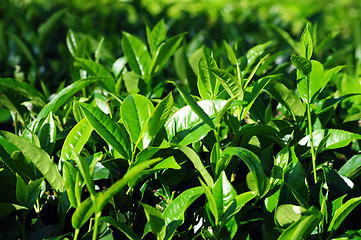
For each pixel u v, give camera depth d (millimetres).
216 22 4562
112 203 1378
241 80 1518
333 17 5031
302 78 1500
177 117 1421
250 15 4594
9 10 4188
